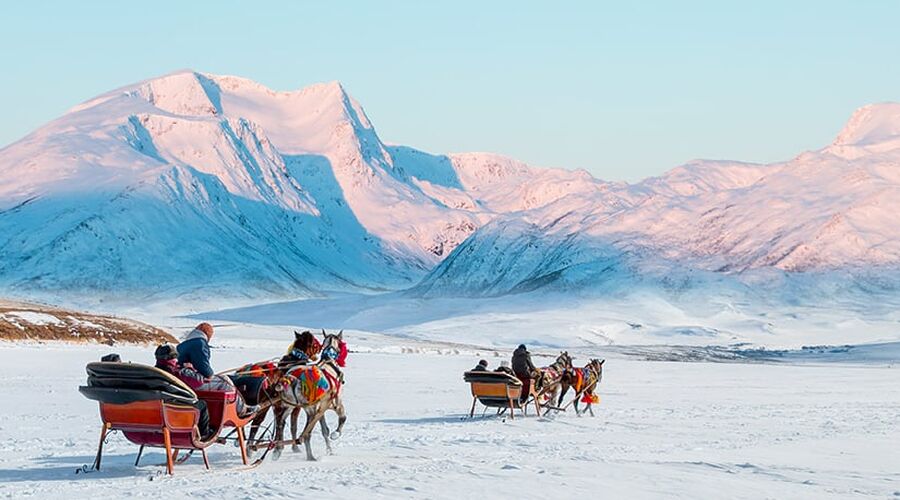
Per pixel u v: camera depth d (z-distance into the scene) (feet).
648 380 171.22
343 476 53.47
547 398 97.09
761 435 80.69
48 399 99.76
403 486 49.96
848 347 403.34
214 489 48.80
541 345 437.99
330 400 61.72
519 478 53.01
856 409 110.63
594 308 561.02
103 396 53.62
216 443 62.69
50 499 46.24
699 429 85.10
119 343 231.30
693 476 55.01
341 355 65.16
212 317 640.58
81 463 58.13
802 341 480.23
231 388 56.85
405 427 81.51
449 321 501.97
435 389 128.98
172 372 56.34
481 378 89.81
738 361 342.85
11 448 63.87
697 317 554.87
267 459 61.05
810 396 134.72
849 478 55.47
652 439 76.43
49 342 217.15
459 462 59.72
